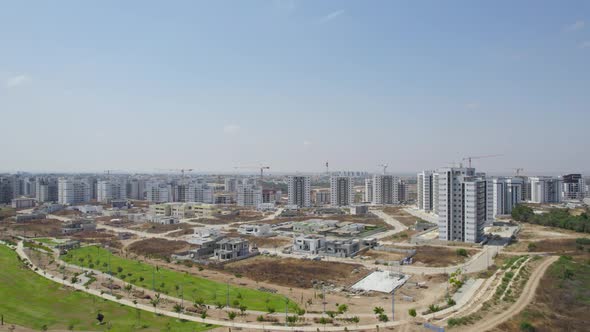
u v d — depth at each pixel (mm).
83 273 180750
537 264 185500
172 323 121688
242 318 126125
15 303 139625
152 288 158750
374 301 144000
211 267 196125
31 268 186750
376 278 174625
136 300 143125
